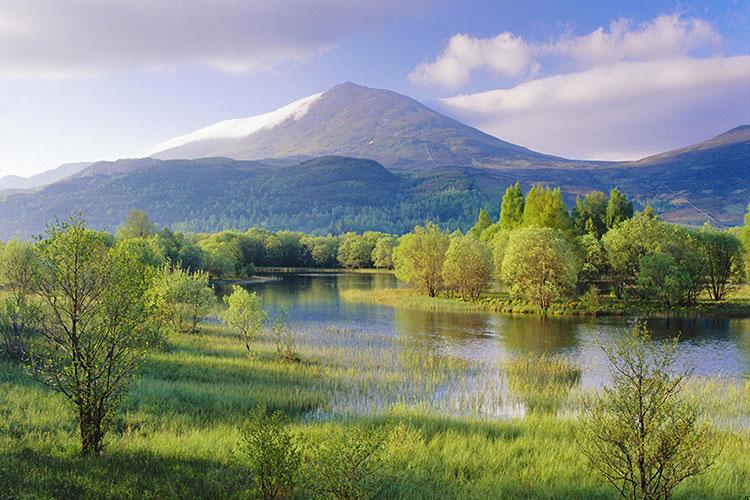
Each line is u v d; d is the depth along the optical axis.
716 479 18.45
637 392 13.80
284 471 15.36
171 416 25.00
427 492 16.75
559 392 35.81
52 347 19.05
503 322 69.12
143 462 17.45
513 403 33.25
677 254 81.44
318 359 44.22
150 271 18.98
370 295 99.75
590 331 61.97
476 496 16.44
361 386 36.00
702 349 51.38
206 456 18.86
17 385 25.95
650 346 14.74
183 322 54.78
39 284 17.80
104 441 19.30
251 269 171.00
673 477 13.85
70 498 13.91
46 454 17.19
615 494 16.50
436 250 98.44
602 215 131.12
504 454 21.36
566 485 17.67
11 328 31.69
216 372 36.12
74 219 18.11
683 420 13.59
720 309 74.75
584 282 96.06
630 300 81.94
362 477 14.95
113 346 17.75
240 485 16.17
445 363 44.78
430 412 29.61
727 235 84.00
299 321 69.31
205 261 141.25
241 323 45.34
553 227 101.25
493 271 98.31
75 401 17.59
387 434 17.25
